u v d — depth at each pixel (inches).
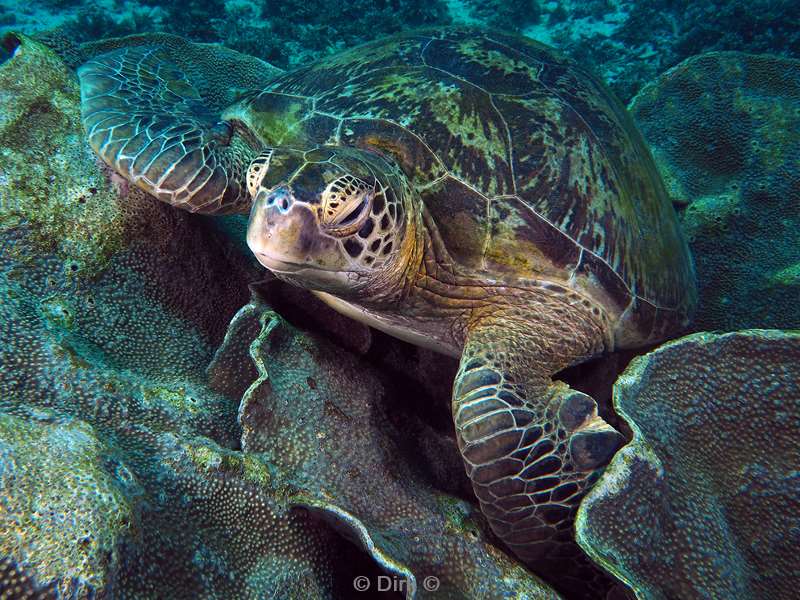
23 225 19.0
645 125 41.9
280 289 22.4
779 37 77.8
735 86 38.8
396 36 27.5
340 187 17.9
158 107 24.8
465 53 25.0
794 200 33.7
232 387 19.5
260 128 25.2
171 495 15.1
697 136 39.2
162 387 18.3
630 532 15.4
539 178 22.3
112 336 19.2
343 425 18.8
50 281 18.9
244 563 15.3
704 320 32.2
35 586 11.5
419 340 23.9
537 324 22.5
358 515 17.0
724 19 84.7
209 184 22.0
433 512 17.7
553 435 18.9
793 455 16.9
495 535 18.3
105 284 19.9
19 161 19.8
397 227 19.8
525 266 22.0
